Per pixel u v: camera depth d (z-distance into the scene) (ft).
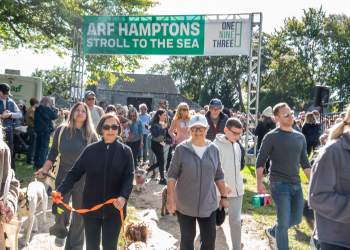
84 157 15.28
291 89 213.66
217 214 17.13
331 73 217.97
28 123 43.93
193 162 15.96
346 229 9.77
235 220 20.22
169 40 52.29
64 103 173.78
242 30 50.98
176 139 32.71
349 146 9.77
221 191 16.94
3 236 11.69
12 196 12.07
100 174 15.02
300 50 222.69
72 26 57.41
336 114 59.57
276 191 18.74
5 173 11.63
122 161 15.17
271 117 48.55
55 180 19.39
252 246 23.12
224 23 51.16
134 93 213.46
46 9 57.93
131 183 15.16
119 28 53.52
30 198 19.92
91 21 54.24
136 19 53.01
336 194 9.69
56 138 19.66
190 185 15.96
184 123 32.63
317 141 50.60
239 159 20.43
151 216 27.73
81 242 18.58
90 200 15.10
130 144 41.06
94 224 15.15
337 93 220.23
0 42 75.10
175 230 25.09
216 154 16.66
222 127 28.94
